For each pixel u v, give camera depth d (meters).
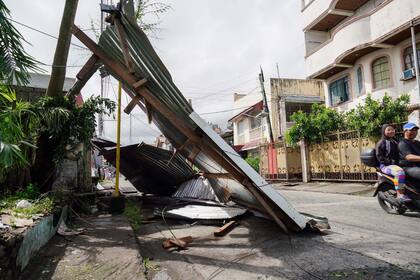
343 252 3.68
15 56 4.15
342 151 12.97
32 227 3.43
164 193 12.22
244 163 4.36
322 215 6.26
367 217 5.81
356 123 11.91
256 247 4.18
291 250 3.92
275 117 21.77
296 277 3.01
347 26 13.39
